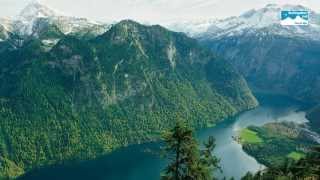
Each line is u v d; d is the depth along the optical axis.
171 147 87.31
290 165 172.88
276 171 170.62
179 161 88.00
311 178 149.00
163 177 90.44
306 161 162.38
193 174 87.69
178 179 88.69
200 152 91.25
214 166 91.25
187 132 86.44
